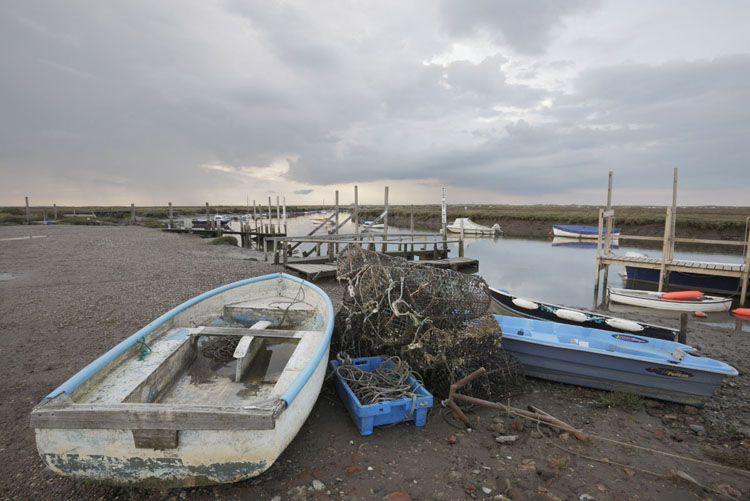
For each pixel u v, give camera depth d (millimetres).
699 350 7535
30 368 5582
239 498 3197
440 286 5188
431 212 63188
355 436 4141
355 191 21703
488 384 4945
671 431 4492
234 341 5125
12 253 17031
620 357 5074
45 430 2875
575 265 20078
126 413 2812
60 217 51688
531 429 4422
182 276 12570
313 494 3270
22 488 3236
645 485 3543
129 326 7539
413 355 4895
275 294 7094
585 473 3686
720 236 31234
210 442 2898
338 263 6984
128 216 63844
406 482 3467
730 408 5090
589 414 4879
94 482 3066
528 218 45469
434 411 4707
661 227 34344
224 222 44688
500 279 16250
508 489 3391
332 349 5973
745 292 12125
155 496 3197
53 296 9664
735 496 3418
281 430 3049
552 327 6516
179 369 4488
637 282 15250
